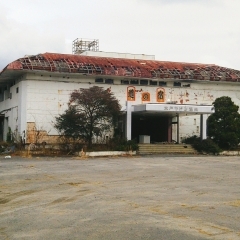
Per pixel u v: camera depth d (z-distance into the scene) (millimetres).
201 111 39375
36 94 40344
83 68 41219
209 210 11945
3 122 49406
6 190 16188
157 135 47375
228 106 41375
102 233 9234
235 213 11500
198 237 8828
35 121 40156
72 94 37250
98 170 23484
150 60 49375
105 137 38844
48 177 20109
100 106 36312
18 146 38531
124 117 40469
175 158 33125
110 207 12484
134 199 13930
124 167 25312
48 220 10727
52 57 42312
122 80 43688
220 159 32625
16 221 10680
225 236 8930
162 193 15281
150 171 23188
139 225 10000
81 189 16297
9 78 43688
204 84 46875
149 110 37875
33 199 14117
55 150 37281
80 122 35594
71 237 8930
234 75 47750
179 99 45781
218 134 40688
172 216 11094
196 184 17891
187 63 50031
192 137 43688
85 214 11445
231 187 16984
